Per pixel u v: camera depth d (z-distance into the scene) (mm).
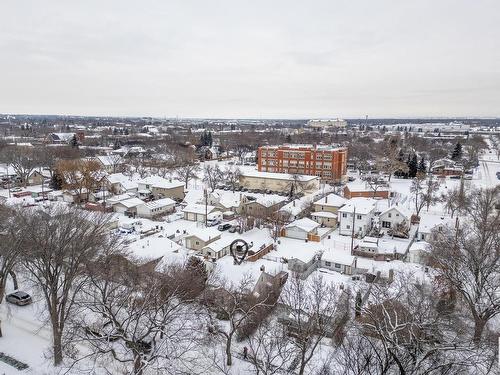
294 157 134125
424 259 58406
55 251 35094
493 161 186750
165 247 56344
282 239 70812
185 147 191000
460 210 83812
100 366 34094
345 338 37531
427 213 88000
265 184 115438
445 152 185875
